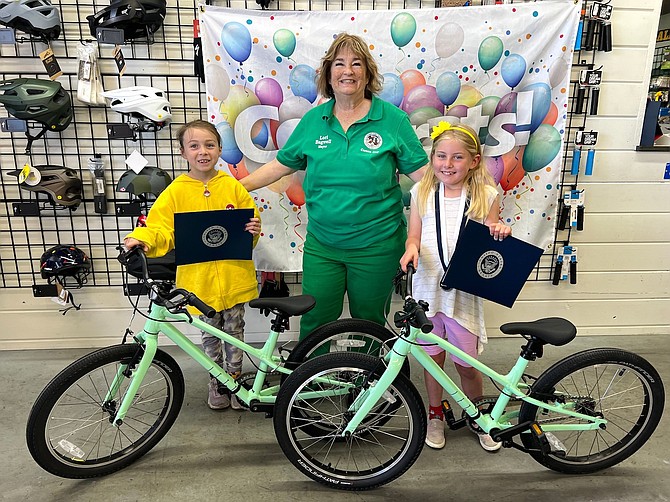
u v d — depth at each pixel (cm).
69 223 262
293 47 238
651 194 278
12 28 223
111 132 234
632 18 252
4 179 254
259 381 183
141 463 184
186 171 259
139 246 176
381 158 190
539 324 161
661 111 297
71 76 244
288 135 250
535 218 262
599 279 291
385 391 165
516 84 245
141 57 243
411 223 188
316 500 168
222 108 244
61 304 263
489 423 169
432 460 188
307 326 217
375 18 237
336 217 194
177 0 238
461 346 181
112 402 177
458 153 167
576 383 228
